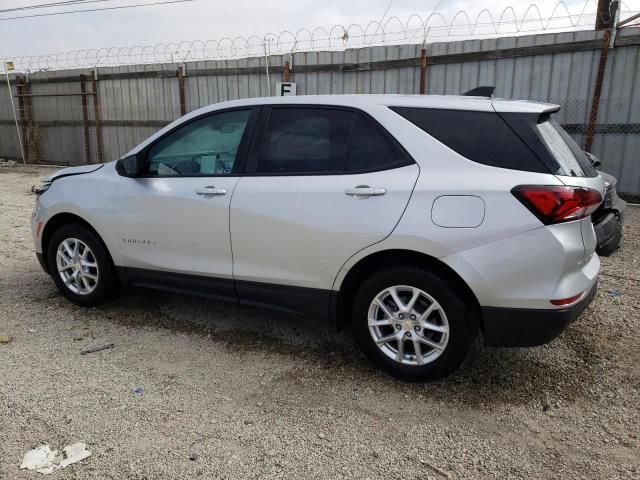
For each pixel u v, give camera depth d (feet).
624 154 30.30
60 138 54.19
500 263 10.37
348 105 12.25
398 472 9.00
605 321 14.96
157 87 46.85
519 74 32.30
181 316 15.44
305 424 10.30
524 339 10.65
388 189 11.22
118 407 10.78
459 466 9.16
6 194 37.68
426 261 11.20
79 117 52.13
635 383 11.80
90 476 8.79
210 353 13.23
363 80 37.55
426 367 11.39
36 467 8.98
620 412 10.73
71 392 11.31
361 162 11.78
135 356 13.03
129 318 15.29
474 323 11.16
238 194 12.82
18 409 10.63
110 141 50.75
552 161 10.50
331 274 11.93
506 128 10.85
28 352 13.15
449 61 34.14
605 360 12.80
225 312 15.72
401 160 11.39
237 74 42.60
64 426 10.11
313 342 13.82
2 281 18.39
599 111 30.48
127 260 14.74
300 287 12.38
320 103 12.59
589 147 31.01
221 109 13.71
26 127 55.88
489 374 12.16
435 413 10.69
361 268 11.92
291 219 12.10
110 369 12.35
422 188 10.94
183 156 14.07
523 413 10.70
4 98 57.06
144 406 10.83
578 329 14.46
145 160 14.42
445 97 11.98
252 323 14.97
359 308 11.93
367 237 11.32
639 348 13.41
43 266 16.61
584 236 10.73
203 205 13.24
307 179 12.16
